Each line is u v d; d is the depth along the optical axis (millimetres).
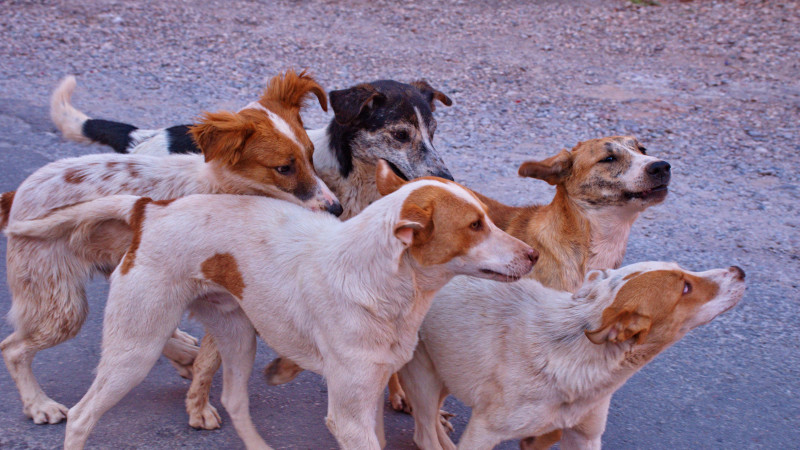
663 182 4562
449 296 4273
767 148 9547
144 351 4152
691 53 13125
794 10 14609
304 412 4938
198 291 4223
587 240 4770
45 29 13320
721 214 7820
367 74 12023
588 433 4184
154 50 12688
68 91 6473
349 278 3818
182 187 4797
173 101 10547
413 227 3574
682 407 5062
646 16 14875
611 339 3736
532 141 9719
